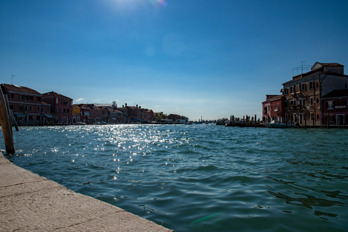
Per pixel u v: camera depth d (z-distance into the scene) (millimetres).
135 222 2479
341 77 41469
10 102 52500
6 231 2248
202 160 10000
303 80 44906
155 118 137875
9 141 12078
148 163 9398
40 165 9039
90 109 87375
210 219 3752
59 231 2256
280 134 28359
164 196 5020
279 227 3471
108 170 8008
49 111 63562
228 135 28125
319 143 17000
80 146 16422
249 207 4312
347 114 36750
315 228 3449
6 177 4453
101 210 2814
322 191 5336
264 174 7086
